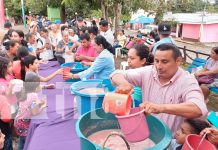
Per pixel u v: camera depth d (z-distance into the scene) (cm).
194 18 1884
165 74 166
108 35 529
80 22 896
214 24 1820
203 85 394
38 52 533
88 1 1067
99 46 312
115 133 124
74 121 226
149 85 180
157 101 176
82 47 421
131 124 127
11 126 270
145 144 142
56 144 192
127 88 141
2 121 245
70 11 1484
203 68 456
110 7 953
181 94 164
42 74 402
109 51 318
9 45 377
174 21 1775
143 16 1769
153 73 179
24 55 338
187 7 2145
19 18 2838
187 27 1948
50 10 1518
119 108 132
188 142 129
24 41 473
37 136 203
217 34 1844
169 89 169
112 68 313
